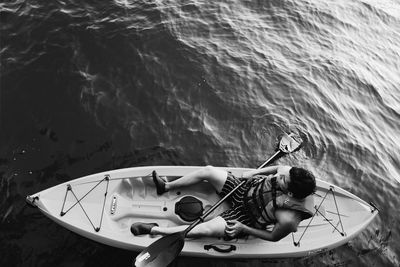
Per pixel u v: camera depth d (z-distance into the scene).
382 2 9.51
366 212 4.39
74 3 6.52
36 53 5.66
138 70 5.77
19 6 6.27
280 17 7.77
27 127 4.82
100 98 5.29
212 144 5.10
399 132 6.21
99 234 3.78
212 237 3.88
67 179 4.39
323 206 4.38
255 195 3.71
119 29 6.26
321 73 6.75
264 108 5.75
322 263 4.19
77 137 4.81
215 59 6.30
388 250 4.52
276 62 6.66
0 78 5.27
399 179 5.41
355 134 5.84
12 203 4.10
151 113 5.29
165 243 3.60
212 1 7.49
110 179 4.21
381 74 7.29
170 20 6.72
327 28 7.97
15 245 3.80
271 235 3.60
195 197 4.25
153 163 4.75
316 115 5.91
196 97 5.64
